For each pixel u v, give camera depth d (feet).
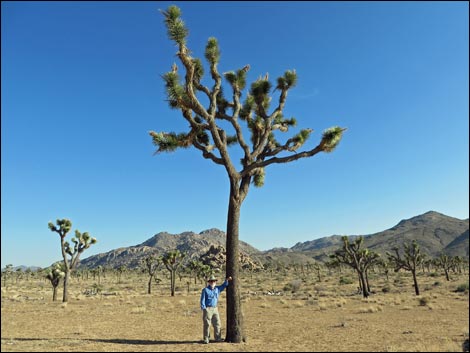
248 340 37.17
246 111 42.65
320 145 37.86
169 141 36.29
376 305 80.12
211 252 444.55
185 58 34.68
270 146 42.22
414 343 34.53
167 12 34.55
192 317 65.82
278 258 593.01
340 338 38.75
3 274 311.27
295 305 89.66
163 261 144.05
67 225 106.52
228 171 37.11
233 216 36.73
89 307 87.04
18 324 56.54
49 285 244.22
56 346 34.35
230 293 36.01
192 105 35.68
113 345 34.81
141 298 122.62
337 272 346.54
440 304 77.56
